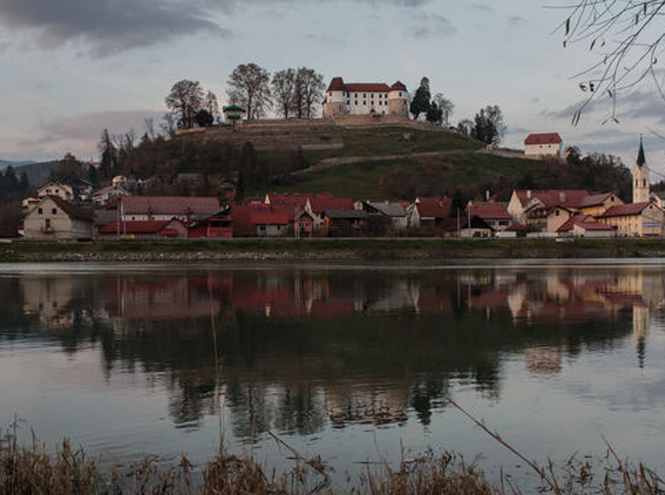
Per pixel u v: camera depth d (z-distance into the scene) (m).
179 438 15.34
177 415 17.22
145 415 17.22
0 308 39.47
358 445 14.88
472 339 28.64
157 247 105.69
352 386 20.33
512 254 109.62
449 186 197.50
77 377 21.61
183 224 129.88
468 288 52.06
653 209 129.25
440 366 23.19
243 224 131.62
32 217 116.00
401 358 24.62
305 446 14.80
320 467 13.23
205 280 61.00
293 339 28.77
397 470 13.16
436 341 28.20
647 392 19.41
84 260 99.94
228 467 12.36
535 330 31.06
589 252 111.44
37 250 101.88
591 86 7.27
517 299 44.06
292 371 22.44
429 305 40.94
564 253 109.88
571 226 135.12
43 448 13.81
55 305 40.94
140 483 12.38
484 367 22.97
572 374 21.81
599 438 15.39
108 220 143.50
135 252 103.12
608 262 94.25
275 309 39.12
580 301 42.78
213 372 22.34
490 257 108.44
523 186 189.12
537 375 21.72
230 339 28.83
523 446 14.84
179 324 33.25
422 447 14.73
